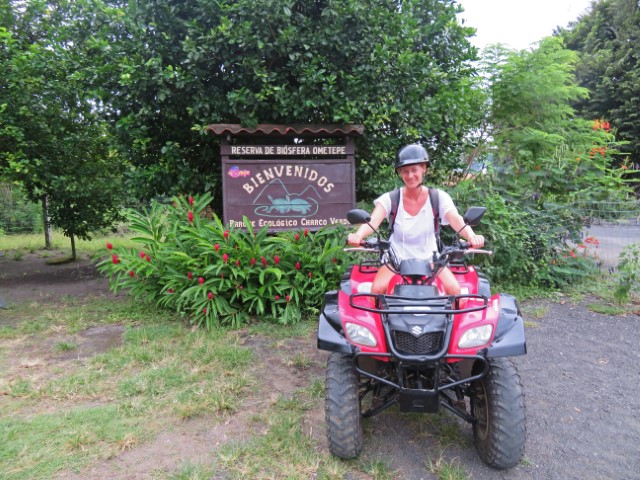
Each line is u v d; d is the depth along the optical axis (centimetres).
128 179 693
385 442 318
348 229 628
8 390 392
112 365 438
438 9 716
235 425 340
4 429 331
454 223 327
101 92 627
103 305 659
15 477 281
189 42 571
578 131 1009
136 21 612
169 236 593
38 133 841
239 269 548
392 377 293
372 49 629
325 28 600
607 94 2416
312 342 501
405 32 641
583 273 692
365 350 273
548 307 617
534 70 941
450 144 779
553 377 421
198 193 665
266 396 384
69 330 546
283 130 622
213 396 374
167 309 614
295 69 613
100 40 594
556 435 330
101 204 997
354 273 352
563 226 721
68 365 446
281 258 576
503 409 272
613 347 488
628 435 329
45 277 901
